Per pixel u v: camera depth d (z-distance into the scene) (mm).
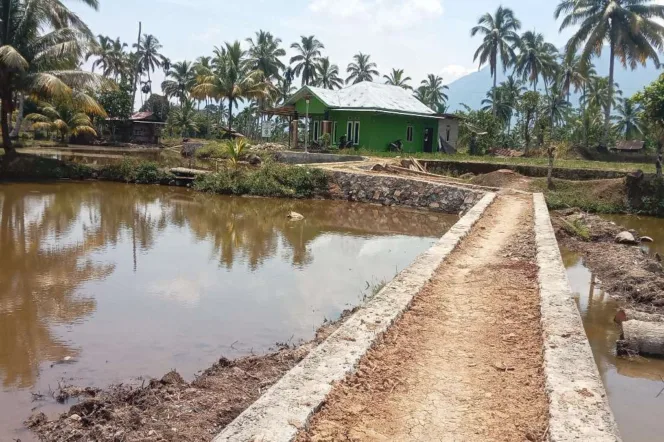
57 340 7520
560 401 4043
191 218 18062
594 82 55562
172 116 68312
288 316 8766
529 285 7730
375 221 18891
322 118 37875
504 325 6109
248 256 12938
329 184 24406
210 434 4961
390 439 3770
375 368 4832
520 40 49562
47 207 18875
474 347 5473
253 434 3543
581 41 37938
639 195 23688
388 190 23016
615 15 35844
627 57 37562
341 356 4855
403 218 19641
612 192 23969
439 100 75562
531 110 45812
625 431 5543
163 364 6824
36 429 5223
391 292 6988
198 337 7758
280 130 63750
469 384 4645
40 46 26578
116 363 6812
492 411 4180
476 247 10453
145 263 11906
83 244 13625
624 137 60500
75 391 6000
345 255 13406
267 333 8000
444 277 8141
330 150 34781
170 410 5438
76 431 5121
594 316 9375
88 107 27484
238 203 21969
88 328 7992
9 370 6570
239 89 46312
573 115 60969
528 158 35344
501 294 7289
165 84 74188
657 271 12117
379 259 13055
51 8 26812
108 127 56875
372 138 35375
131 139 57375
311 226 17453
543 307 6316
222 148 38969
